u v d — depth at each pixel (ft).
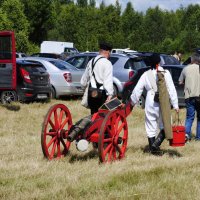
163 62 86.99
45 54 144.66
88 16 309.83
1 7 244.83
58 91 68.90
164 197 23.68
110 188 25.07
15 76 56.70
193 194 24.20
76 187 24.93
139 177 27.20
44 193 24.00
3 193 24.02
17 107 59.36
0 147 36.42
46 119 31.22
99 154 30.04
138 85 33.22
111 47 33.37
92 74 33.06
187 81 41.70
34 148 35.88
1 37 56.65
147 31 353.92
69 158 32.35
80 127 29.91
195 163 31.19
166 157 33.30
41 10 288.71
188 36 288.71
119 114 31.42
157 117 33.40
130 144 37.83
